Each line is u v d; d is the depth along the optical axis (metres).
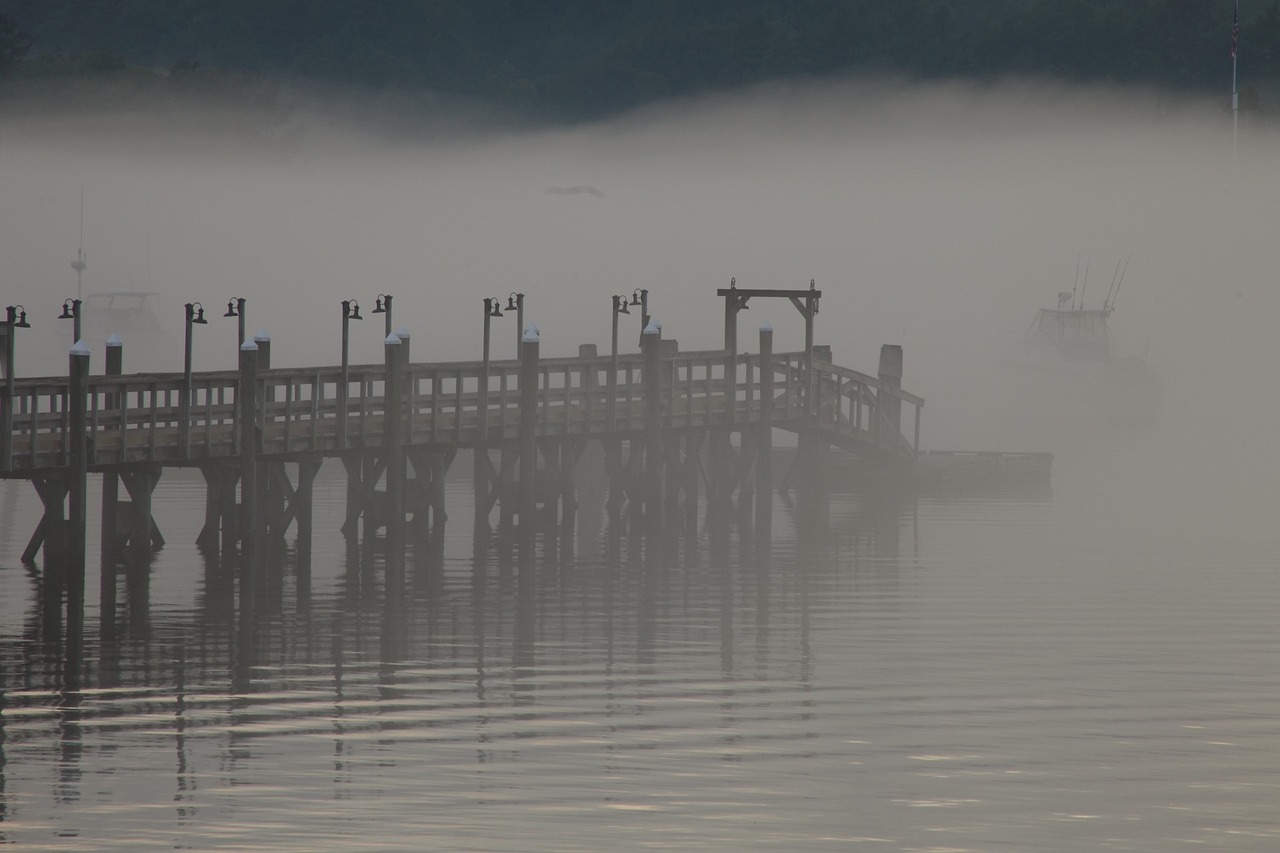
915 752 63.06
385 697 70.19
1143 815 56.44
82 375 92.12
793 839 54.09
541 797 57.56
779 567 105.69
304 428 106.94
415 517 119.12
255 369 100.88
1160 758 62.50
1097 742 64.44
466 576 101.12
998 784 59.56
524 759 61.62
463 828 54.66
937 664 77.19
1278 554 111.88
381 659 77.38
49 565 100.06
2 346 92.88
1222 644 81.88
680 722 66.81
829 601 93.44
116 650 78.75
